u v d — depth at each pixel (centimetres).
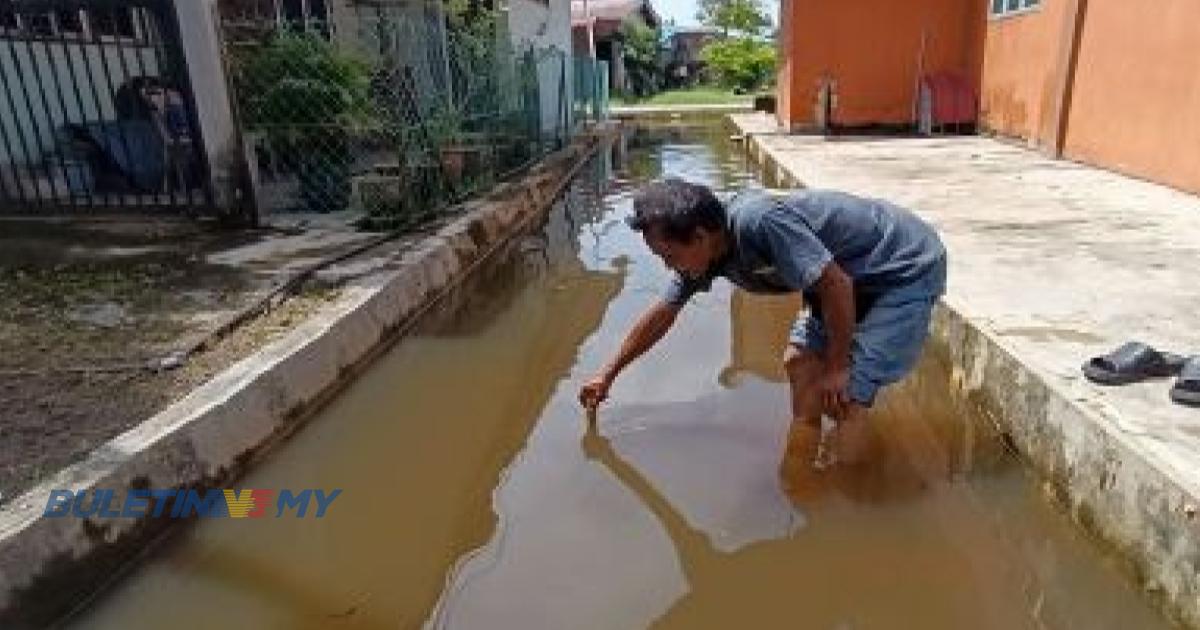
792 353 327
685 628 239
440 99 812
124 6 584
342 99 663
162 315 422
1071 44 905
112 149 650
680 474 320
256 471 334
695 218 250
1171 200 654
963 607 251
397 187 632
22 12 600
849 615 246
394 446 363
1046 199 672
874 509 296
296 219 662
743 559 270
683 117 2191
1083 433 279
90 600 254
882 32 1367
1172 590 233
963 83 1317
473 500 312
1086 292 416
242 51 685
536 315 538
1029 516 299
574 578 263
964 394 385
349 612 254
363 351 434
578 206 943
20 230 616
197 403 317
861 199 288
